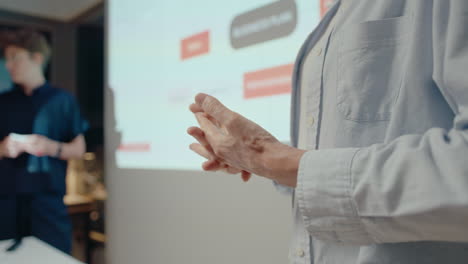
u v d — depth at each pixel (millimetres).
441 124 375
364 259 402
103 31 2244
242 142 384
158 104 1696
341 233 340
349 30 466
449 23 327
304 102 583
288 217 1123
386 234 309
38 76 2152
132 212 1923
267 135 381
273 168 369
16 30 2156
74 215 2352
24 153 2010
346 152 338
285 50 1093
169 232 1651
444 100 377
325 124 490
